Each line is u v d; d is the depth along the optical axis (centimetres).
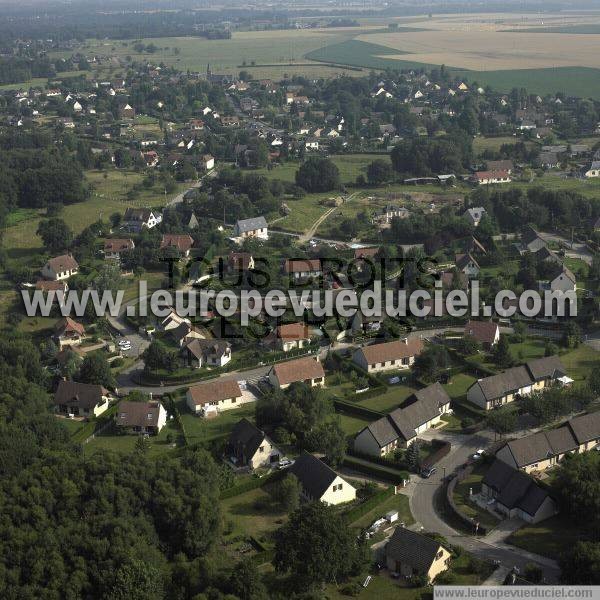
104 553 11306
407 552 12094
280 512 13812
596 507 12838
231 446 15738
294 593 11481
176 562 11906
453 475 14775
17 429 14650
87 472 13112
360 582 11900
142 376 19125
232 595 10656
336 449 15212
